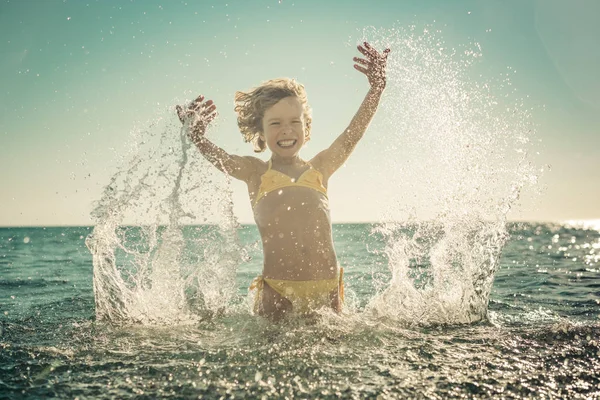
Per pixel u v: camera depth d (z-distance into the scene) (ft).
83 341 7.77
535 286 14.52
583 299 12.28
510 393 5.27
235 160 11.84
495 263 9.85
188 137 11.35
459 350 6.95
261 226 10.95
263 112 12.11
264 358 6.59
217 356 6.73
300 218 10.74
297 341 7.61
